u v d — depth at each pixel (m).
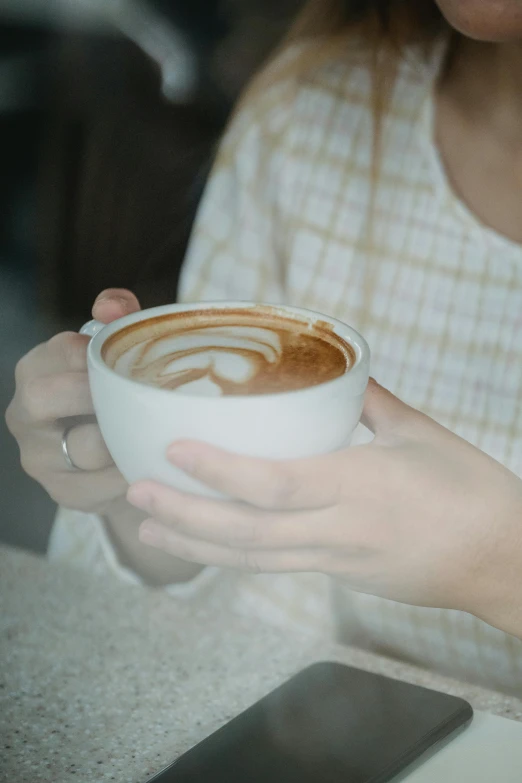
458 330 0.87
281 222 0.96
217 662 0.62
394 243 0.89
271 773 0.54
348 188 0.93
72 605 0.66
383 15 0.92
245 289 0.98
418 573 0.58
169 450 0.50
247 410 0.49
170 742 0.57
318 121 0.96
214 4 2.01
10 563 0.70
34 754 0.56
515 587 0.59
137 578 0.73
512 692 0.81
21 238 1.82
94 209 1.74
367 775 0.53
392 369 0.88
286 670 0.62
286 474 0.51
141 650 0.63
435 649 0.82
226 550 0.56
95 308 0.63
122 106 1.83
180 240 1.68
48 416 0.64
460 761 0.55
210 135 1.77
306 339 0.57
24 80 1.91
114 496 0.69
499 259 0.86
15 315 1.74
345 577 0.58
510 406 0.84
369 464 0.55
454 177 0.89
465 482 0.57
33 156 1.84
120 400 0.50
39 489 1.27
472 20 0.72
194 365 0.55
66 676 0.61
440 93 0.90
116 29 1.97
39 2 1.98
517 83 0.86
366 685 0.59
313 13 0.98
